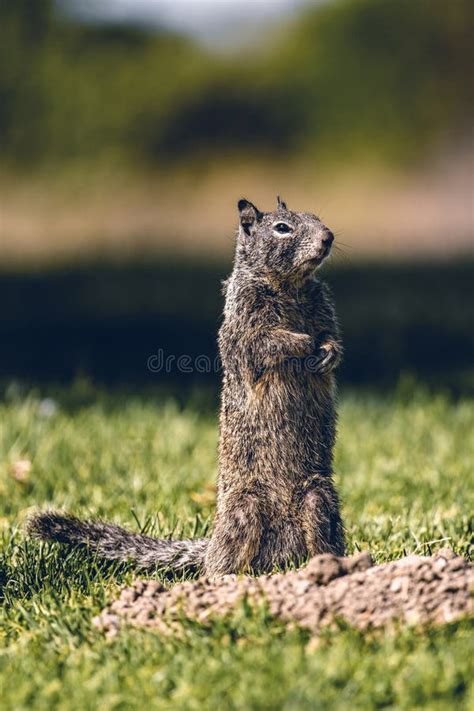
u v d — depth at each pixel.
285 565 9.33
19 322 24.73
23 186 55.56
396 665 6.96
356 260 36.59
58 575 9.12
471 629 7.35
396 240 43.38
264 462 9.45
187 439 14.15
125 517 10.97
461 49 63.50
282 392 9.51
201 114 61.47
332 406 9.69
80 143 59.31
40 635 7.95
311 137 60.78
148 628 7.83
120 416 15.45
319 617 7.66
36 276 32.44
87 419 15.20
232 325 9.83
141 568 9.52
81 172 57.19
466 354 20.94
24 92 60.69
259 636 7.48
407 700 6.61
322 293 10.07
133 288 29.52
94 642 7.77
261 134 61.03
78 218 49.88
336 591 7.79
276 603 7.83
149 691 6.94
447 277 30.88
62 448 13.55
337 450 13.81
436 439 14.17
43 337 23.00
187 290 28.94
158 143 60.12
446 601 7.61
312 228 9.88
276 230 9.91
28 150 58.81
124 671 7.23
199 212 51.75
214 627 7.64
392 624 7.49
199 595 8.09
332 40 64.81
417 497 11.53
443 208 51.22
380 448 13.85
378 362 20.48
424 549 9.61
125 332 23.22
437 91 62.66
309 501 9.40
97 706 6.79
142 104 61.53
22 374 19.75
